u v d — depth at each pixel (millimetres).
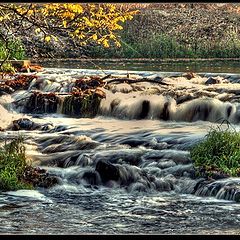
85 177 18703
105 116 28828
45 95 30219
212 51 54156
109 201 17016
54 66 43594
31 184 18062
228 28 57594
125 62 48406
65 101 29641
